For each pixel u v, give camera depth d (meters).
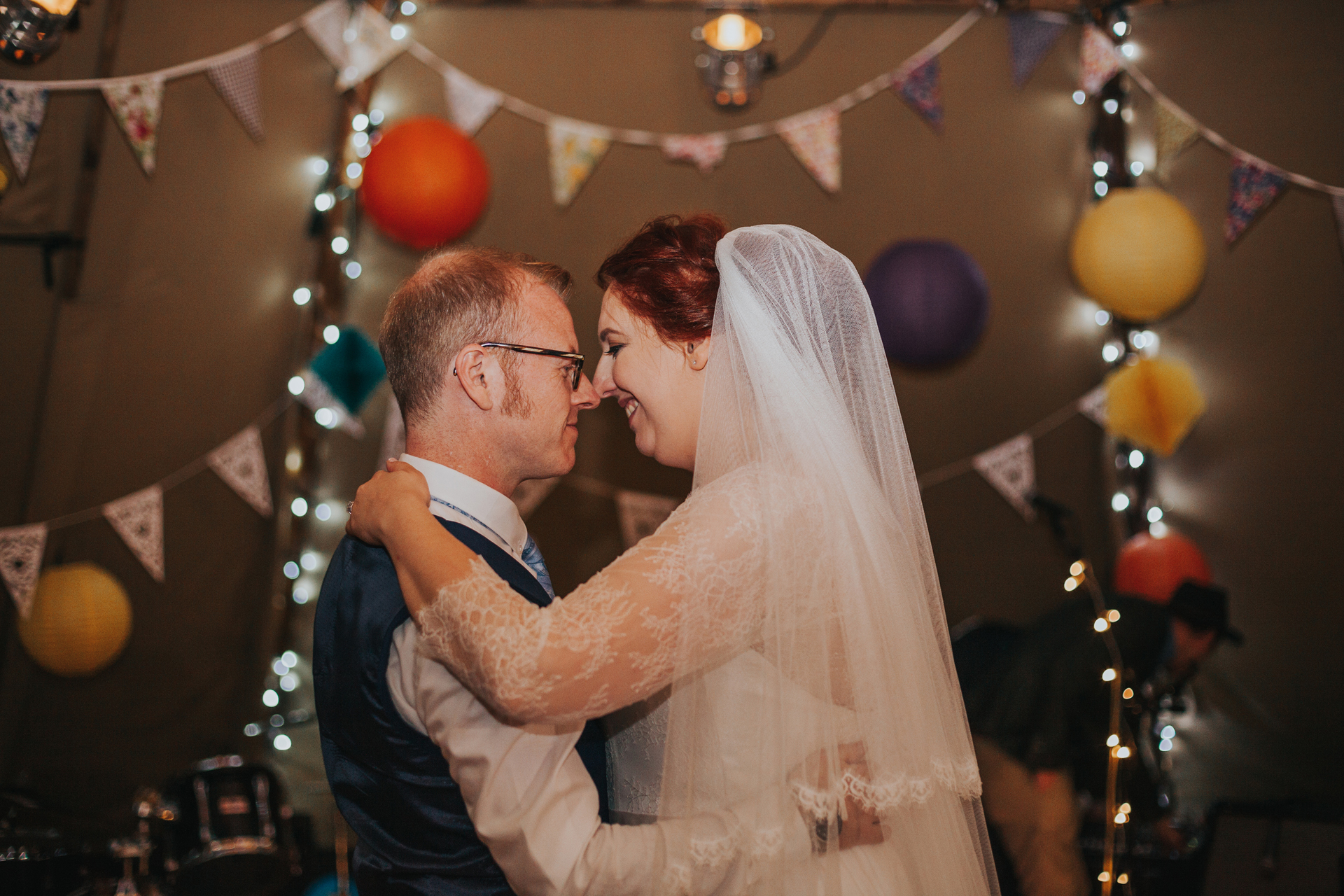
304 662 3.75
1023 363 4.08
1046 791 2.65
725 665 1.11
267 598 3.72
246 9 3.71
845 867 1.11
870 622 1.13
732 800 1.08
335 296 3.84
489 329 1.16
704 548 1.06
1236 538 3.86
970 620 3.96
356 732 1.10
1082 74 4.07
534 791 1.01
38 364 3.40
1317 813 2.81
